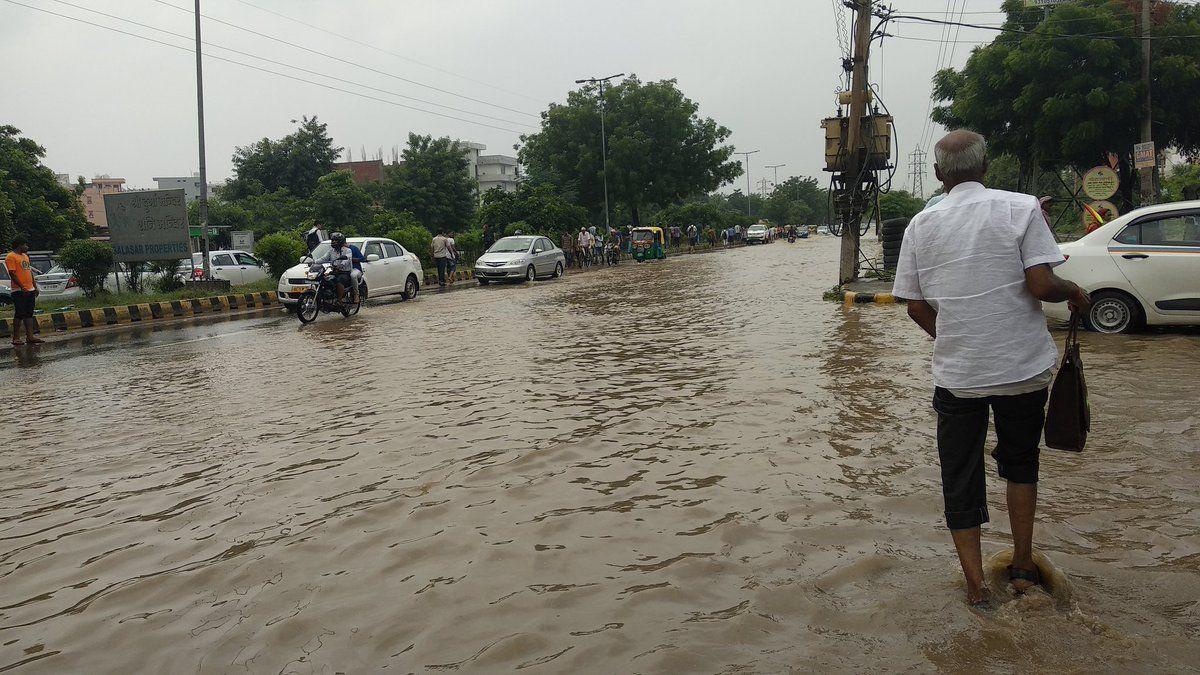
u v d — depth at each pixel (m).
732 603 3.03
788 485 4.38
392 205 48.25
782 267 27.59
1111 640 2.60
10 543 4.14
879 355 8.44
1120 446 4.78
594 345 10.29
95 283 20.00
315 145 51.75
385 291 20.33
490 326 13.20
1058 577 3.00
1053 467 4.46
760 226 71.31
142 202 20.80
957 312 2.92
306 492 4.69
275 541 3.94
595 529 3.87
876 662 2.56
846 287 15.48
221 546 3.92
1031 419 2.93
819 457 4.86
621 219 65.00
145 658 2.87
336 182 40.66
